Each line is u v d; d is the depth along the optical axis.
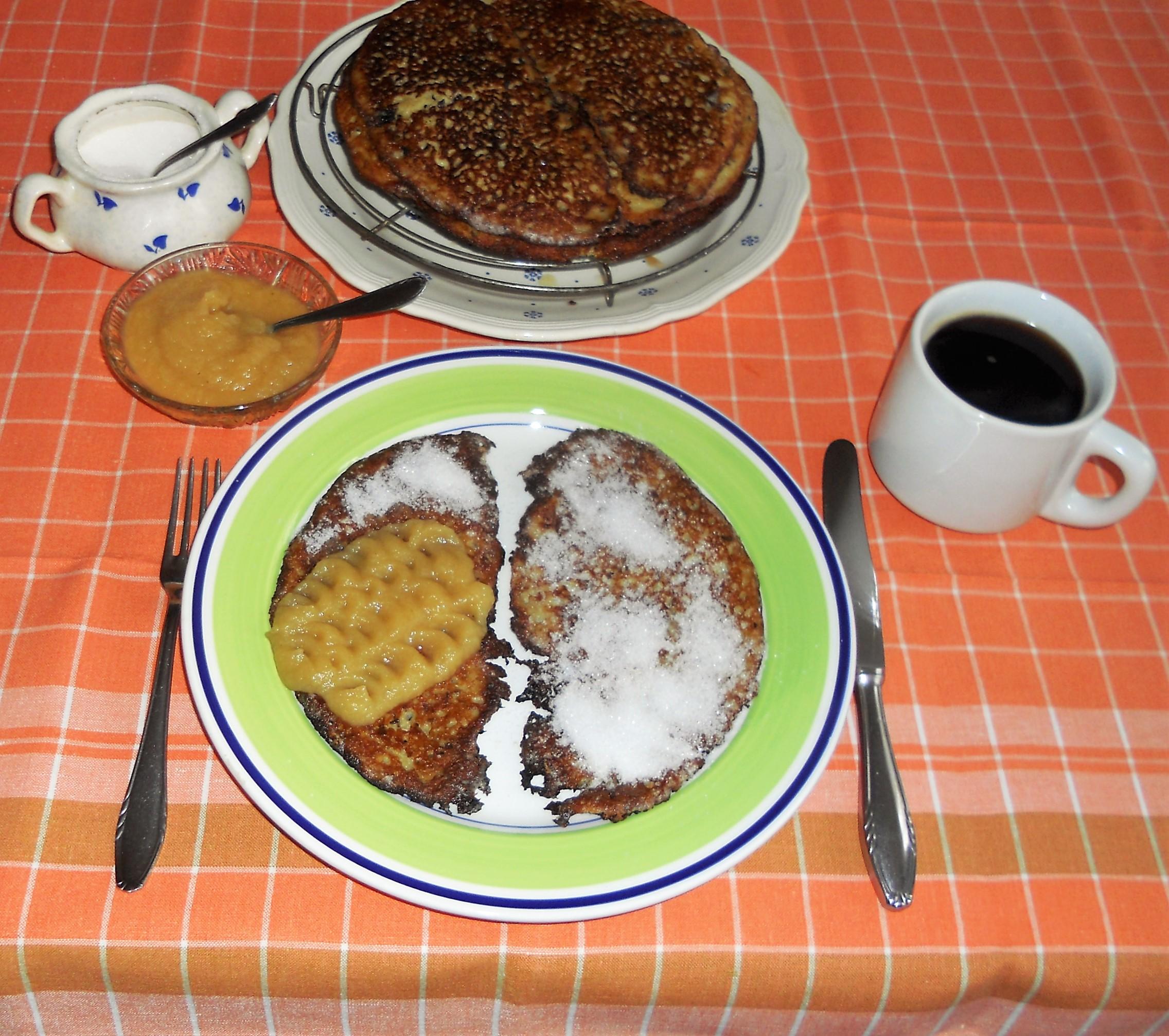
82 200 0.58
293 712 0.48
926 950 0.47
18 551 0.53
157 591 0.52
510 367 0.57
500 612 0.52
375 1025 0.49
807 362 0.63
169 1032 0.49
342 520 0.52
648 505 0.53
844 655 0.50
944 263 0.67
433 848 0.46
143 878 0.45
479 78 0.63
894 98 0.75
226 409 0.55
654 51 0.66
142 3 0.72
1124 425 0.62
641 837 0.46
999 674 0.53
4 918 0.45
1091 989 0.47
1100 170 0.73
